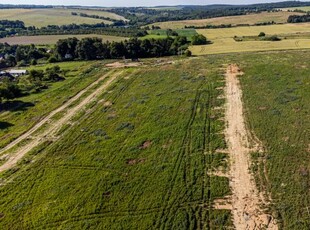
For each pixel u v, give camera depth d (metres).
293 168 36.97
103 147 45.91
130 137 48.28
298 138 42.84
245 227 29.84
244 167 38.22
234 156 40.59
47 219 32.38
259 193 33.84
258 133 45.38
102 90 73.56
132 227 30.69
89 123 55.31
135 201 34.03
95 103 65.31
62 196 35.62
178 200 33.72
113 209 33.19
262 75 69.69
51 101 69.12
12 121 59.59
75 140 49.28
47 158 44.38
